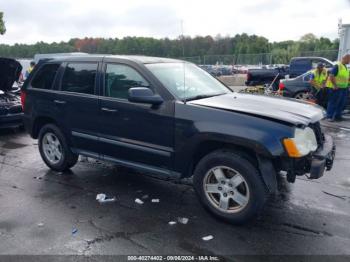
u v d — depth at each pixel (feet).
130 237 11.66
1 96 29.55
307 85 39.50
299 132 11.53
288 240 11.41
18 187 16.24
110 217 13.10
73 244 11.23
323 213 13.35
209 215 13.20
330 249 10.90
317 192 15.39
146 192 15.49
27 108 18.62
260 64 89.45
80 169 18.69
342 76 31.35
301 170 11.93
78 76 16.47
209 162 12.49
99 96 15.39
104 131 15.38
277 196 14.92
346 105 34.19
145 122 13.84
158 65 14.96
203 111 12.47
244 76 80.59
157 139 13.65
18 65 28.99
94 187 16.12
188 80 15.03
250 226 12.35
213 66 82.84
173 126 13.07
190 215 13.23
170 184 16.42
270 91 44.70
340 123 31.32
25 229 12.21
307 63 55.67
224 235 11.75
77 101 16.11
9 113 27.35
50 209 13.80
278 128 11.32
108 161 15.75
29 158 21.11
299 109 12.98
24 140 26.17
